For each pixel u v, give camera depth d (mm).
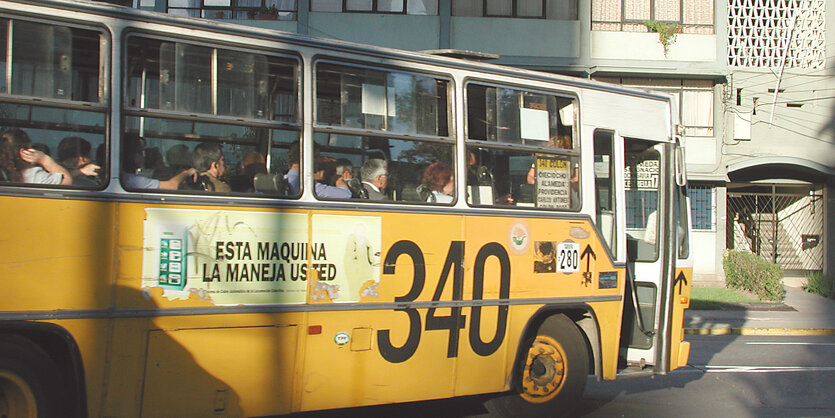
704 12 21594
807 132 21891
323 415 7254
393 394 5891
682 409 7789
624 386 8992
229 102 5258
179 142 5043
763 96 21797
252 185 5289
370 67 5898
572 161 7102
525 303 6645
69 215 4605
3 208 4422
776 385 9195
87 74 4777
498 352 6492
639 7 21453
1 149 4484
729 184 22891
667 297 7844
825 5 21984
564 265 6938
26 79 4590
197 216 5039
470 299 6293
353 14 20312
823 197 22734
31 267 4473
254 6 20031
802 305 18891
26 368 4551
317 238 5500
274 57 5469
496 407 7133
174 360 4938
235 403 5168
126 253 4777
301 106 5527
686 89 21719
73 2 4758
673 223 7945
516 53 20859
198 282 5020
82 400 4648
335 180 5652
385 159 5906
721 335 14664
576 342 7133
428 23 20531
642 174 8055
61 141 4656
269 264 5293
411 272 5957
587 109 7258
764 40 22078
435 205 6102
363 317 5711
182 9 19656
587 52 21062
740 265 20359
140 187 4863
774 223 23062
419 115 6137
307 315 5445
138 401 4820
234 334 5152
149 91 4973
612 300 7309
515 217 6594
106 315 4695
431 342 6078
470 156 6387
